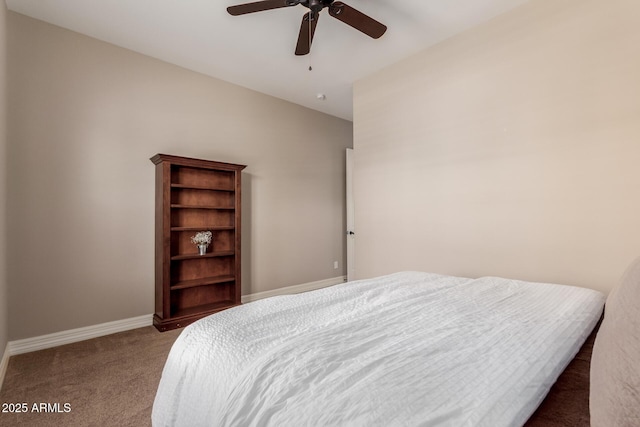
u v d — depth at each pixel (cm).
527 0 225
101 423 153
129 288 283
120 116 282
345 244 486
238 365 87
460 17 245
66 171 254
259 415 68
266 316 122
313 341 96
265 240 391
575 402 78
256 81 357
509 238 233
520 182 228
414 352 90
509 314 126
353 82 360
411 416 63
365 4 230
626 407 48
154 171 300
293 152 421
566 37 209
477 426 61
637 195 182
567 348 97
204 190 330
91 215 265
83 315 260
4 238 215
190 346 105
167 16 242
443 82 275
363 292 160
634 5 184
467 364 83
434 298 150
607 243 192
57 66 252
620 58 188
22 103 236
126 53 287
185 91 323
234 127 362
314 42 278
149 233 296
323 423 62
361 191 349
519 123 229
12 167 231
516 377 78
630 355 57
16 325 231
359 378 76
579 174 202
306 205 436
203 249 313
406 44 281
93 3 227
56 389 182
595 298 151
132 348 240
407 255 302
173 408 96
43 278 243
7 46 228
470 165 256
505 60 237
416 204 295
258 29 259
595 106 197
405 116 305
